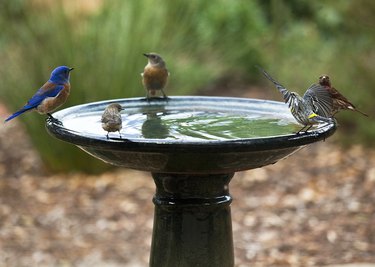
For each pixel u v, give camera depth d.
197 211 7.02
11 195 13.34
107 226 12.03
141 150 6.08
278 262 10.60
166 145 6.01
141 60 14.03
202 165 6.36
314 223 11.88
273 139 6.10
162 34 14.99
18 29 14.41
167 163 6.36
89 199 13.09
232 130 6.93
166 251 7.12
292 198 12.91
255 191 13.27
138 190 13.43
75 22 14.30
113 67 13.85
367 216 12.02
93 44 13.94
